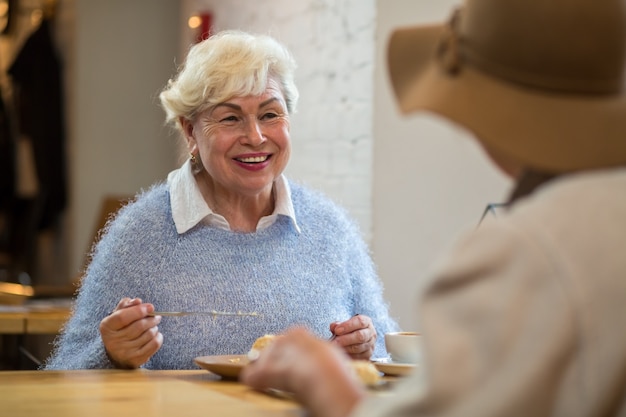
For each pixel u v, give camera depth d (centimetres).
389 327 242
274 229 233
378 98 348
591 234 78
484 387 75
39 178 550
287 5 412
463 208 307
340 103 373
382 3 345
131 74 540
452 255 81
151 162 545
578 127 87
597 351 74
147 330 180
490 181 296
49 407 122
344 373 94
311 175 393
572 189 82
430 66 102
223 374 153
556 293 75
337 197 373
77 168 535
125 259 218
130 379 154
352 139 365
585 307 75
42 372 166
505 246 78
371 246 350
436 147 319
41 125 548
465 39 95
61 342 221
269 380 99
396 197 338
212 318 215
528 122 88
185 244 222
